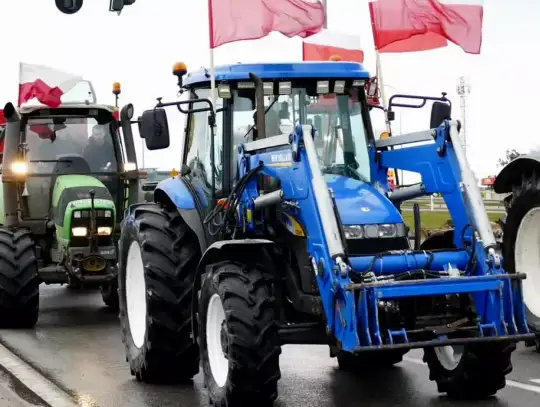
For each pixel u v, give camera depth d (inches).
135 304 366.0
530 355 387.2
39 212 519.5
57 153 526.0
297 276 297.3
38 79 556.1
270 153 304.7
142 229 346.6
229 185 333.7
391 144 326.3
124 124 534.6
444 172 300.2
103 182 533.6
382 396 316.8
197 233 335.0
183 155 364.5
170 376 344.2
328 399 313.9
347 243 289.0
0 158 587.8
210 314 299.4
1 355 401.4
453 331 276.1
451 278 267.3
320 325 286.7
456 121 298.7
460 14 452.4
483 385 301.6
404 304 284.2
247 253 295.6
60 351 412.2
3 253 479.8
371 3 455.2
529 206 346.6
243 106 336.8
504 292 273.6
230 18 402.9
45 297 613.6
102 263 487.5
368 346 255.1
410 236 352.5
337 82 336.8
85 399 318.0
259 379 275.4
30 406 301.6
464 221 292.2
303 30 434.3
